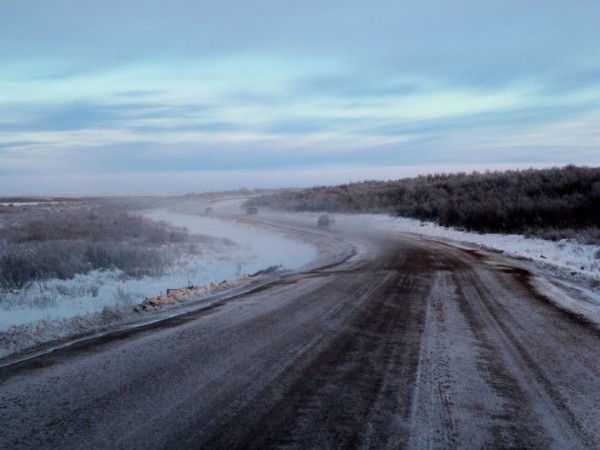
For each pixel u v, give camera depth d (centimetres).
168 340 851
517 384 668
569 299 1350
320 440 481
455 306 1211
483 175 6184
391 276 1695
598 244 2678
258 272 1941
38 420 514
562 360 789
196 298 1296
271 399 586
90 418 520
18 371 675
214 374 673
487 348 846
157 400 575
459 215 4178
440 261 2141
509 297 1352
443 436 499
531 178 5006
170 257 2341
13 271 1691
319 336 894
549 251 2634
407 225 4400
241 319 1028
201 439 476
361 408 566
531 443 490
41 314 1176
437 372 708
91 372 673
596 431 522
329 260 2312
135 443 464
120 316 1056
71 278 1764
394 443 480
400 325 997
